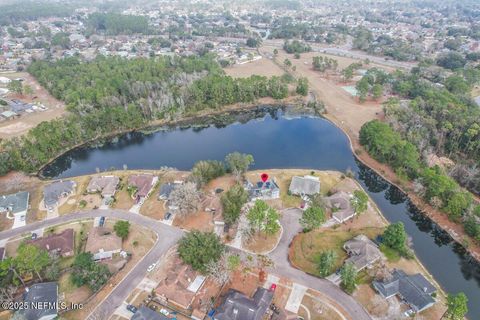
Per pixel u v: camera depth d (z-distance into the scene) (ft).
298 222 382.42
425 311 285.02
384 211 422.82
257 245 350.64
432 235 396.37
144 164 526.98
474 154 501.56
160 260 333.42
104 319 278.46
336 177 473.67
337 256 328.70
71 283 307.37
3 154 486.79
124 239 358.84
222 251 320.50
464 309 260.83
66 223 384.06
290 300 291.99
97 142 596.29
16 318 255.09
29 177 484.33
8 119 646.33
